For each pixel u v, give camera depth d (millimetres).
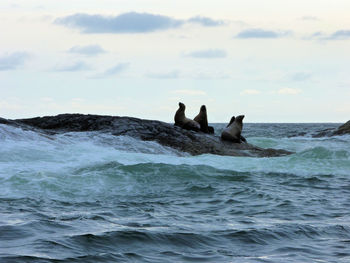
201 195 28141
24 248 14836
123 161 37875
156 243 16266
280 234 17953
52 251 14641
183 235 17344
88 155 38938
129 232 17203
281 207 24562
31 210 21859
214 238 17203
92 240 16078
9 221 18812
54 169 32531
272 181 34062
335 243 16859
